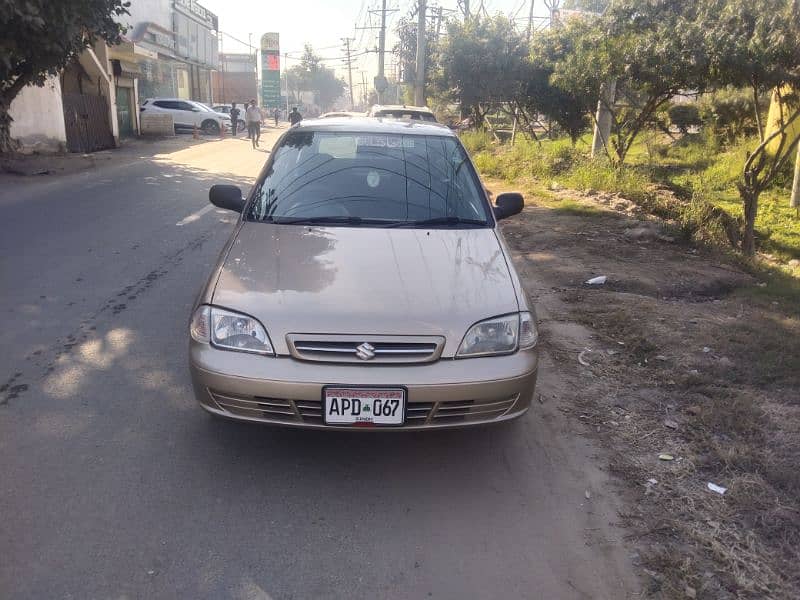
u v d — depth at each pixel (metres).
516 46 20.14
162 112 30.56
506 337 3.10
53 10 11.75
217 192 4.41
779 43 8.17
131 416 3.66
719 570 2.63
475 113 23.36
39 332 4.81
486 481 3.21
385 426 2.94
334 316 2.98
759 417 3.74
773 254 9.73
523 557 2.69
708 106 20.31
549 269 7.03
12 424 3.54
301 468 3.25
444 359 2.99
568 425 3.74
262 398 2.94
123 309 5.35
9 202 9.92
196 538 2.72
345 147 4.56
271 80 61.09
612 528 2.88
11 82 14.53
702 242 8.42
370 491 3.10
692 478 3.24
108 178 13.07
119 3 13.77
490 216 4.20
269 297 3.10
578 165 14.11
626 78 11.81
